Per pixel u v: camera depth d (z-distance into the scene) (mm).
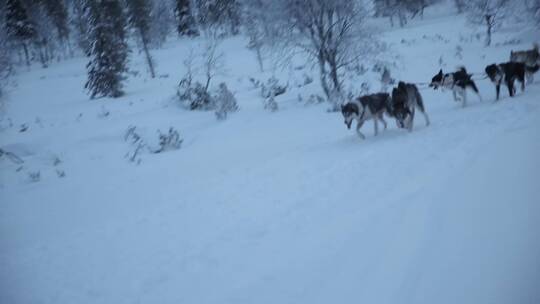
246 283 4293
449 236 3990
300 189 7012
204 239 5746
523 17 30453
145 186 9578
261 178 8250
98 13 25438
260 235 5438
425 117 9547
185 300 4273
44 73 39125
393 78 19000
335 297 3615
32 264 6023
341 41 16969
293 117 15406
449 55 23062
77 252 6211
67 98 27359
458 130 8227
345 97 16016
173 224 6645
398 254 3982
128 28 38406
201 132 15141
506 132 7094
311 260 4402
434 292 3223
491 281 3096
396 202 5285
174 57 39000
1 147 15438
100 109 21812
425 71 19734
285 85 22938
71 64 42594
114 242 6344
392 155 7621
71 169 12500
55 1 47531
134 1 33062
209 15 48375
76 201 9234
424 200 5055
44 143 15820
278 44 17844
